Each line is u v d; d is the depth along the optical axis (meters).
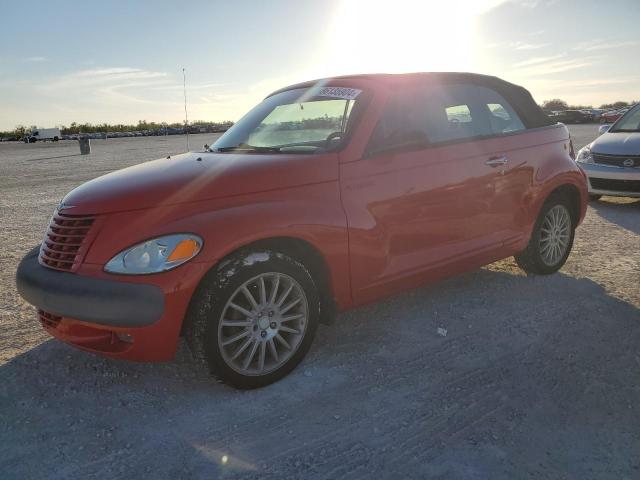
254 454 2.60
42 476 2.47
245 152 3.85
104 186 3.25
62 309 2.94
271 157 3.47
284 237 3.17
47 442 2.72
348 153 3.51
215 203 3.06
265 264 3.08
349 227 3.41
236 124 4.48
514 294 4.61
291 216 3.16
